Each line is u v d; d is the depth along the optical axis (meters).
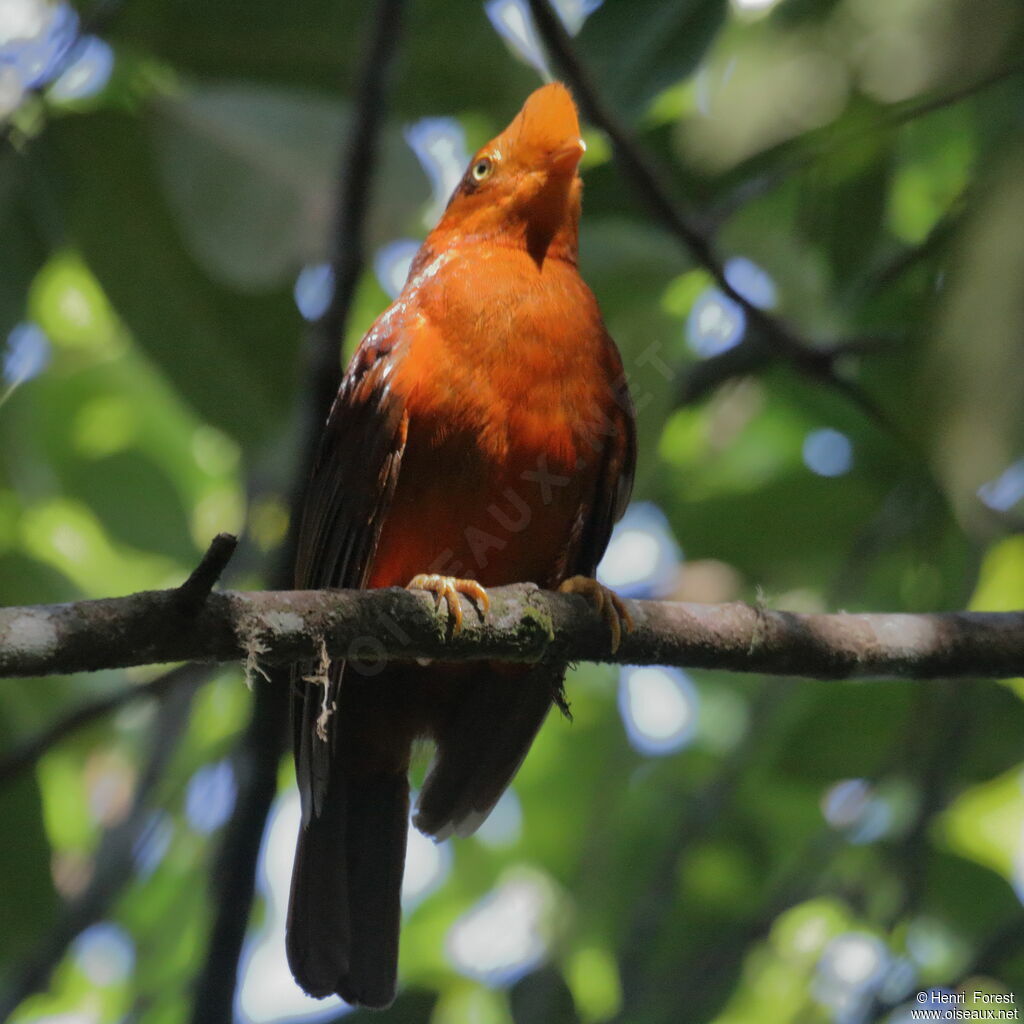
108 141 7.29
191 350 7.91
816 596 11.45
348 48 7.68
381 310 11.43
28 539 12.05
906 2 6.47
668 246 8.52
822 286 9.06
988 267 4.32
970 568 8.95
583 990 12.27
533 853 13.55
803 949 12.64
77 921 10.39
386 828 8.50
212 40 7.59
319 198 7.54
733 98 7.05
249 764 8.46
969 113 7.84
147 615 5.34
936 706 11.13
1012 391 4.24
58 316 12.12
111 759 13.29
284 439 8.57
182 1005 11.81
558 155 7.97
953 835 13.04
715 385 9.80
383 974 8.25
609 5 7.62
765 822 12.77
